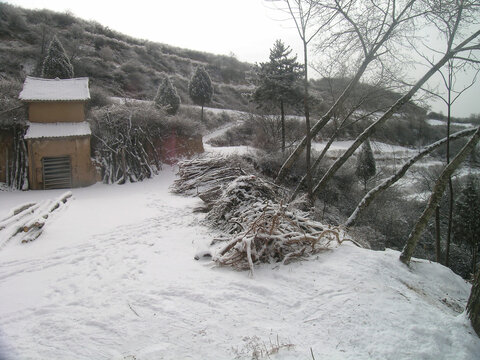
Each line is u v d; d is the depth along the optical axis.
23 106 16.34
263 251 6.19
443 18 9.49
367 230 14.95
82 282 5.65
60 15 41.22
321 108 22.58
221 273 5.79
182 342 3.84
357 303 4.66
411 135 25.95
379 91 11.67
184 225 9.40
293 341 3.87
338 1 10.17
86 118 19.22
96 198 13.45
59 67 20.97
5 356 3.59
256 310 4.53
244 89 44.50
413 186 23.88
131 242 7.88
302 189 17.94
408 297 5.03
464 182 21.92
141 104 20.19
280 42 22.61
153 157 18.86
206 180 14.50
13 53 29.66
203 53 54.06
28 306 4.79
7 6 34.53
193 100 31.34
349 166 22.05
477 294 4.48
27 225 8.40
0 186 15.20
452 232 17.16
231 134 29.02
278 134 23.80
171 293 4.98
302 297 4.88
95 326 4.18
